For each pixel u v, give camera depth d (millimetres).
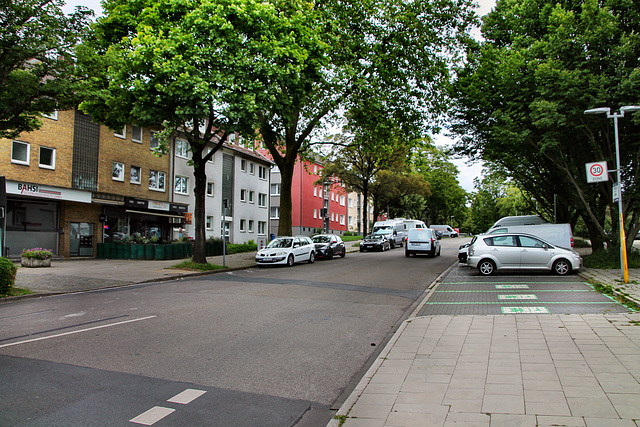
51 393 4727
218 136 36188
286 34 17281
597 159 16578
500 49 20484
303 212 54594
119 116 17000
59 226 23734
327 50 18391
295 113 23047
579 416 3883
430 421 3955
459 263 21812
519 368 5324
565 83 15266
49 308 9883
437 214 73375
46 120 22344
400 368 5586
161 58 14984
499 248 16031
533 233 18516
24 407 4348
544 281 13953
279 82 16578
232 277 16750
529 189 25875
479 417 3977
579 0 17594
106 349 6488
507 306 9898
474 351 6191
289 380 5355
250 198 41875
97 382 5094
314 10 20328
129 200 26859
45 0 11055
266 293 12281
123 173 27078
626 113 15055
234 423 4094
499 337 6895
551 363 5449
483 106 20172
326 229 43188
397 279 15930
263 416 4281
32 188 21422
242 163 40469
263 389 5031
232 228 38344
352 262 23984
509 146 19922
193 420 4133
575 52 16016
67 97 11805
